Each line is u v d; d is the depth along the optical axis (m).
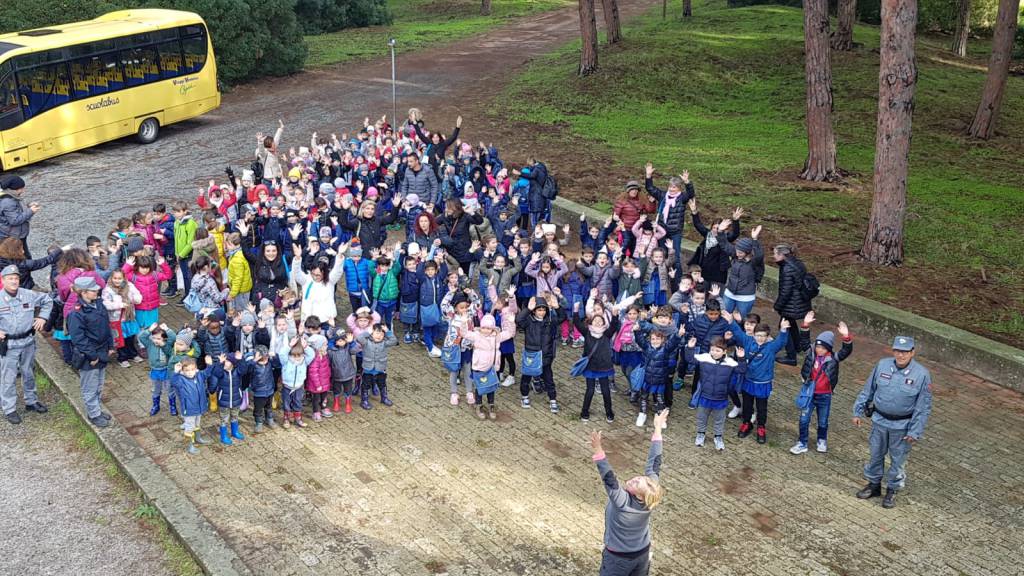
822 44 23.16
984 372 13.67
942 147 28.09
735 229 14.98
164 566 9.43
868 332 15.13
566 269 14.60
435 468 11.05
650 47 39.06
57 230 19.53
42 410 12.45
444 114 31.92
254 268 14.61
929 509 10.37
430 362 14.10
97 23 27.56
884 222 17.34
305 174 19.47
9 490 10.69
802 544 9.67
